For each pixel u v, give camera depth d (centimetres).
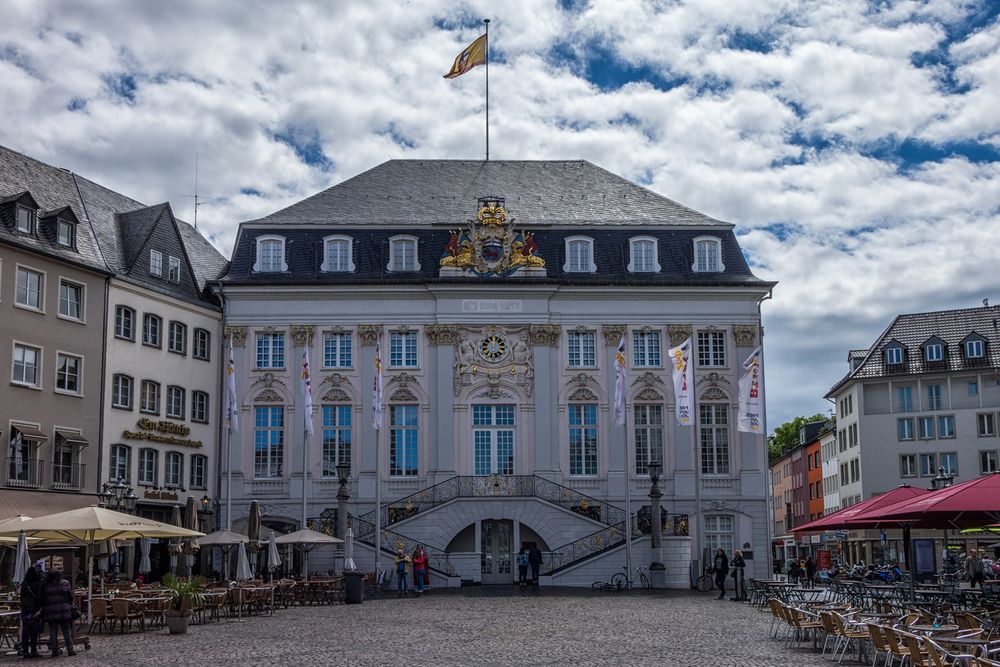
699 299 5784
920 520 3030
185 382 5419
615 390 5406
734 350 5759
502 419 5672
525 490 5491
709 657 2364
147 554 4578
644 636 2808
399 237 5803
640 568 5075
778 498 13438
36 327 4594
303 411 5625
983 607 3014
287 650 2512
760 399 4762
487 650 2488
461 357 5688
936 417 8369
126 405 5034
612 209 6059
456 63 6625
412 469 5631
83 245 5000
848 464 9131
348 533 4584
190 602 3086
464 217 5947
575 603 4031
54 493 4572
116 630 3058
